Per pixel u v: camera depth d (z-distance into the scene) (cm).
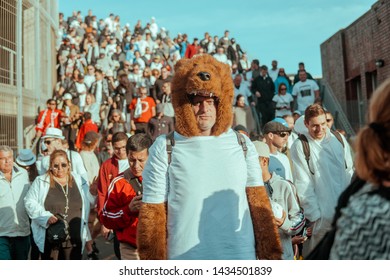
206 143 335
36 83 1527
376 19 1545
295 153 515
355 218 200
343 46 1870
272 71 1786
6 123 1274
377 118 209
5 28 1295
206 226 323
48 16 1744
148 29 2772
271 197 440
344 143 527
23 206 604
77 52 2150
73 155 736
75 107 1491
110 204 445
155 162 338
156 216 332
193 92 334
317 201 505
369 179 206
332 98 1742
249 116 1359
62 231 547
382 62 1504
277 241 336
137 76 1791
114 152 611
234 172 332
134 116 1353
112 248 873
